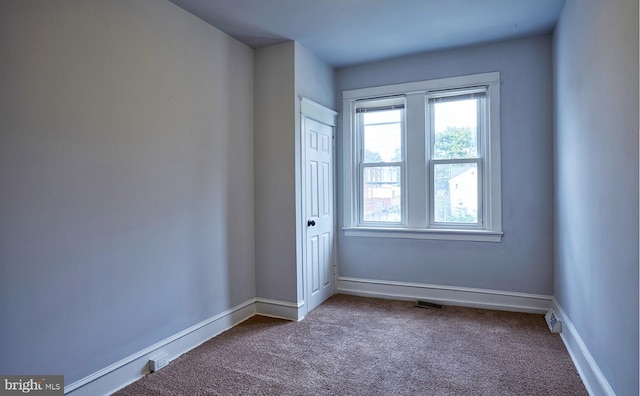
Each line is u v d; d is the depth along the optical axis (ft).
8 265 5.24
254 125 10.69
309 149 11.00
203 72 8.87
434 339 8.72
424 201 11.60
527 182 10.46
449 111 11.48
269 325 9.75
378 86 12.14
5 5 5.23
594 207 6.41
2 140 5.20
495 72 10.69
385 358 7.75
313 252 11.21
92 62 6.36
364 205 12.68
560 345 8.31
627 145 4.95
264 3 8.15
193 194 8.52
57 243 5.83
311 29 9.54
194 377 7.04
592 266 6.52
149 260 7.39
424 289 11.69
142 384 6.82
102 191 6.50
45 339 5.65
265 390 6.56
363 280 12.50
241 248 10.16
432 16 8.98
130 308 6.98
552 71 10.07
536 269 10.44
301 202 10.48
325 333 9.18
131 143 7.04
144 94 7.31
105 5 6.58
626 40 4.94
